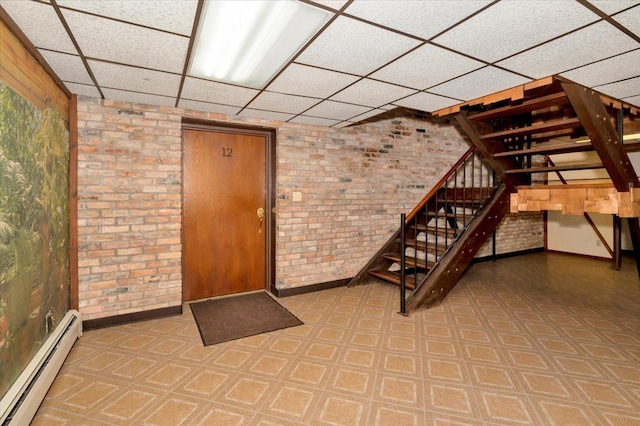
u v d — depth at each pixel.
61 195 2.51
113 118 2.94
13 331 1.70
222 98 2.87
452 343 2.65
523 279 4.70
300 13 1.54
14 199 1.71
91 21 1.61
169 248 3.21
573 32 1.68
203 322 3.09
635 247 3.91
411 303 3.42
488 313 3.33
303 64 2.11
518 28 1.64
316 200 4.00
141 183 3.07
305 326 3.00
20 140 1.78
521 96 2.48
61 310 2.52
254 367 2.29
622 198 2.69
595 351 2.52
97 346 2.59
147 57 2.03
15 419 1.56
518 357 2.43
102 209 2.92
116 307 3.00
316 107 3.14
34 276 1.98
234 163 3.87
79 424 1.73
